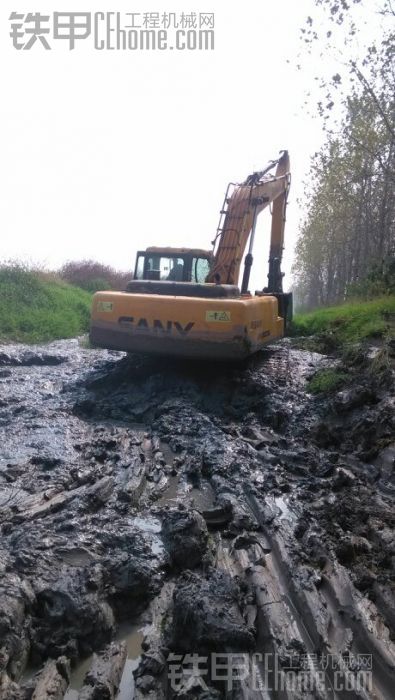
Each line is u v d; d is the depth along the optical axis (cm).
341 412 720
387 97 1695
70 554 393
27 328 1529
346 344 999
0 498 485
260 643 338
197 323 804
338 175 2153
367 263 2109
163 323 819
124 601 376
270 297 966
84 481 536
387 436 631
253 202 977
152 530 460
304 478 580
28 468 558
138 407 796
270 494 527
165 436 679
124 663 331
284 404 771
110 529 447
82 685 312
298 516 486
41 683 301
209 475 575
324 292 3588
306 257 3291
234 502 506
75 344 1426
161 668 320
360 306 1266
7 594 332
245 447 639
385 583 392
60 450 613
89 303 1986
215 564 423
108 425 730
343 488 555
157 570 405
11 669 307
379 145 1864
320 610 361
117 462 594
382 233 2072
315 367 923
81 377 966
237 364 872
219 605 353
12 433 664
